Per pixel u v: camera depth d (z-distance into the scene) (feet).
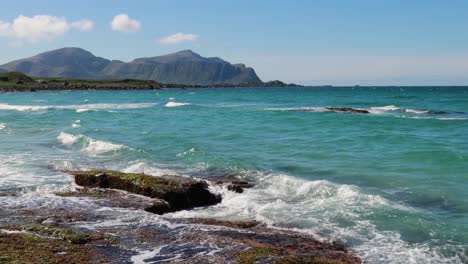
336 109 192.34
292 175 65.87
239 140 102.01
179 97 411.75
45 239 35.63
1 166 73.92
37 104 282.15
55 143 101.50
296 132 115.96
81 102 311.27
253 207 50.11
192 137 108.47
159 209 49.90
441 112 181.27
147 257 33.30
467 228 41.06
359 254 35.37
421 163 71.26
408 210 46.52
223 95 468.75
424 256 34.83
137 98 385.91
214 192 56.49
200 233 39.47
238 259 32.09
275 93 525.34
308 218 44.73
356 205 48.47
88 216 44.86
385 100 296.10
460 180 59.26
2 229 38.47
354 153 82.48
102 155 85.30
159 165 74.95
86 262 31.53
